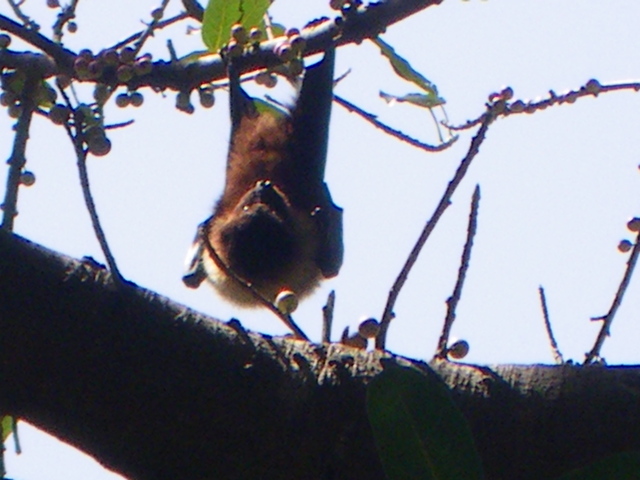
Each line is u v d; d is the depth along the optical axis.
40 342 5.65
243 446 5.62
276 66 9.69
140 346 5.69
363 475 5.58
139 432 5.64
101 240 5.77
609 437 5.56
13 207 7.24
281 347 5.85
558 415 5.62
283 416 5.64
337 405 5.67
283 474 5.61
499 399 5.67
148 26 9.43
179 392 5.65
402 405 4.65
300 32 9.65
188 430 5.63
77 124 5.82
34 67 9.21
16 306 5.67
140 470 5.68
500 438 5.60
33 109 7.71
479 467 4.58
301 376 5.73
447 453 4.60
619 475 4.32
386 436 4.63
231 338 5.80
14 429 6.77
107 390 5.64
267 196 13.14
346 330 6.55
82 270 5.86
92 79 9.21
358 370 5.78
